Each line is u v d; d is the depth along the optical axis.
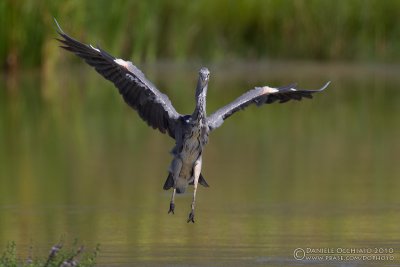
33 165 15.91
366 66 31.64
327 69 30.80
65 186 14.26
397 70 30.75
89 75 30.98
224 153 17.11
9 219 12.27
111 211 12.71
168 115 8.95
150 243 11.03
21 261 10.14
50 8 28.58
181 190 9.49
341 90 26.38
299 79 27.88
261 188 14.09
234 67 31.50
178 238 11.27
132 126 20.50
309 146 17.78
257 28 32.69
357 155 16.72
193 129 9.04
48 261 9.09
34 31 28.72
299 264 10.11
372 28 32.38
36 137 18.83
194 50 32.59
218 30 32.66
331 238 11.15
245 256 10.43
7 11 28.05
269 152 17.16
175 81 27.91
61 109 22.97
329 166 15.73
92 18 29.81
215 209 12.84
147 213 12.64
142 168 15.70
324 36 32.53
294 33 32.59
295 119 21.64
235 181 14.63
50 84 28.09
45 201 13.27
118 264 10.11
